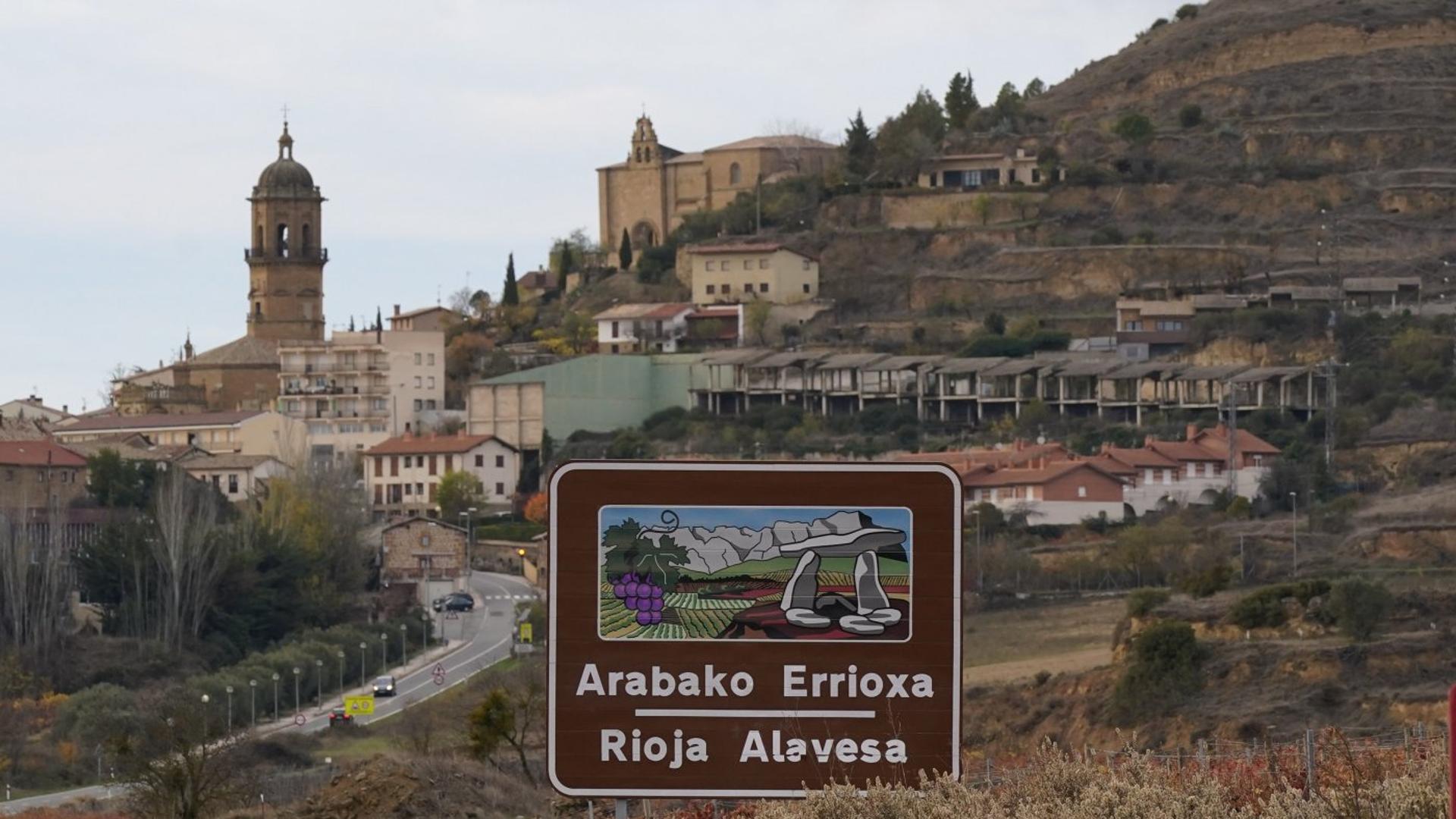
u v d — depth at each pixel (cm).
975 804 3325
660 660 3397
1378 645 12056
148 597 18262
